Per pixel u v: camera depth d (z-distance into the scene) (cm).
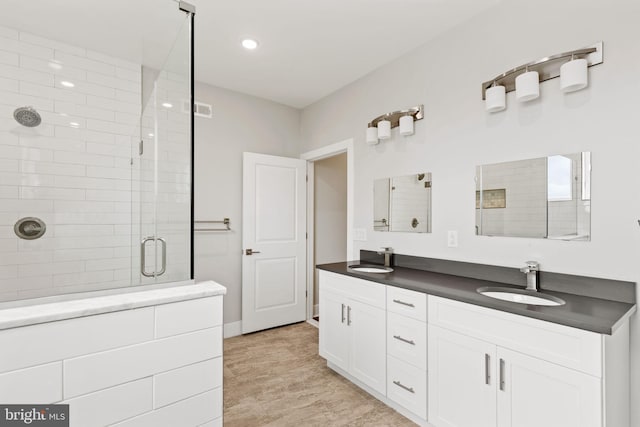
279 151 370
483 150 202
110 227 163
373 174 284
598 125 154
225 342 313
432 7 200
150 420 104
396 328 194
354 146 307
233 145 335
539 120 175
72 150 163
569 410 121
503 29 193
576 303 144
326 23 217
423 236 239
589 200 157
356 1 195
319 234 403
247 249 332
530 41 180
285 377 242
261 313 341
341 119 324
